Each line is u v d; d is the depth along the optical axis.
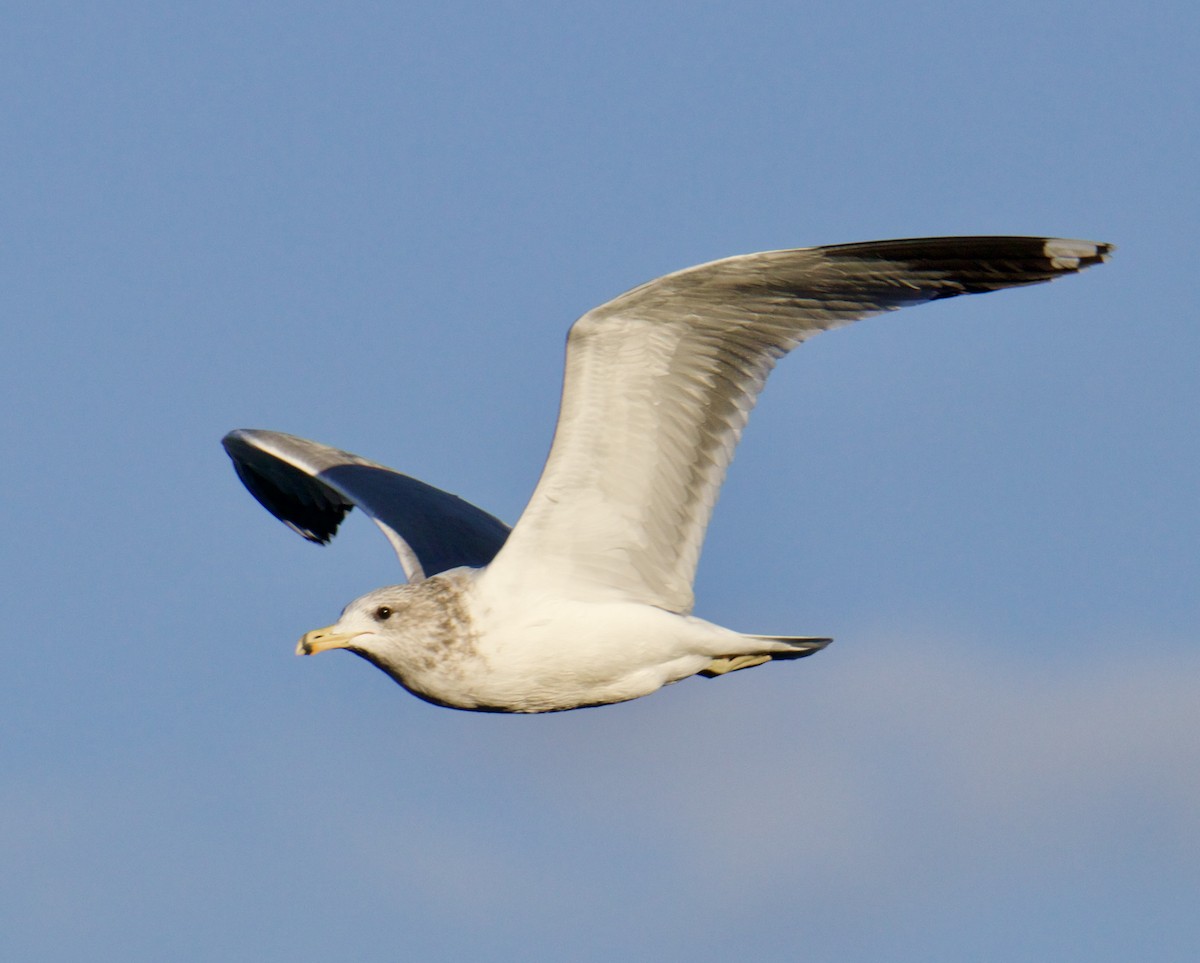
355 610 13.50
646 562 13.38
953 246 12.92
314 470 16.59
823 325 12.98
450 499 16.42
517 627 13.27
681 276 12.20
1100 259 12.70
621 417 12.81
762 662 14.16
